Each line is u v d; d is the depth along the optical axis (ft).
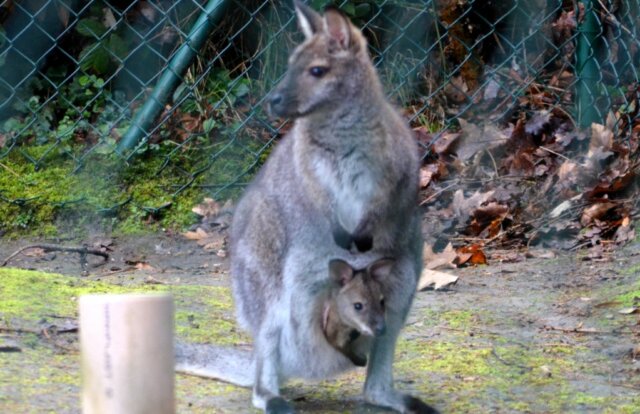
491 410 17.38
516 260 28.99
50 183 33.60
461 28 37.73
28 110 36.22
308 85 18.72
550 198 32.19
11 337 19.93
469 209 31.71
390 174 18.33
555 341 21.70
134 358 11.15
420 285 26.07
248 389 18.40
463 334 22.21
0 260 29.60
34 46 36.86
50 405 16.14
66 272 28.35
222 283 27.09
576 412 17.30
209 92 36.63
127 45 37.29
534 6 38.32
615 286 25.77
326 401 18.12
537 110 36.45
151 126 34.58
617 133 33.99
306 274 17.94
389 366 17.75
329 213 18.24
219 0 33.65
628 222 29.94
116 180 33.88
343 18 19.04
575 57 35.29
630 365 20.12
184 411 16.70
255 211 18.47
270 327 17.66
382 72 37.55
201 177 34.32
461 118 36.63
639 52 37.22
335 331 17.47
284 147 19.08
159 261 29.89
